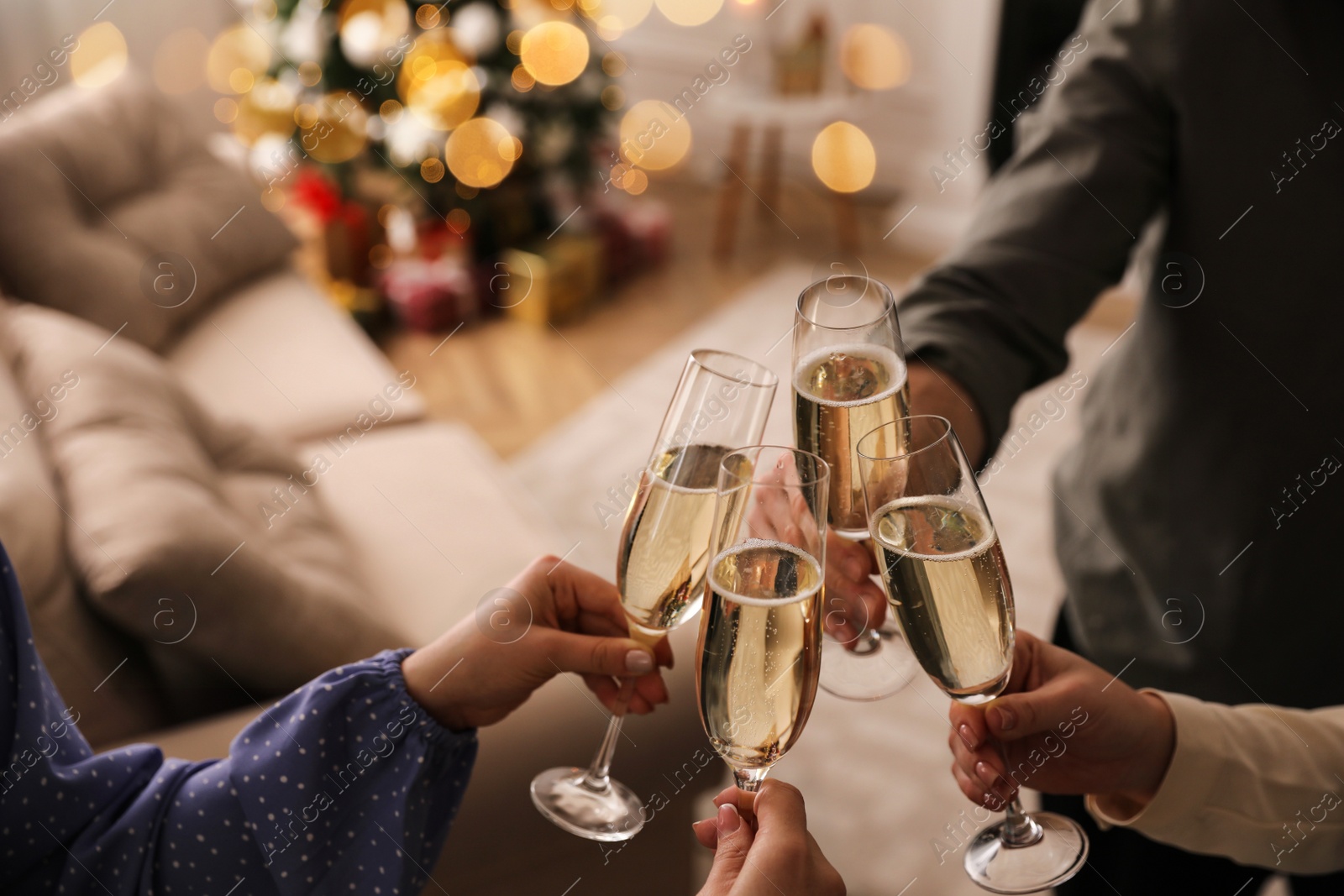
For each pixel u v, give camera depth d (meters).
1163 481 1.13
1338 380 1.03
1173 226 1.11
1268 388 1.06
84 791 0.79
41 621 1.19
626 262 3.85
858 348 0.84
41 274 2.29
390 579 1.77
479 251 3.59
